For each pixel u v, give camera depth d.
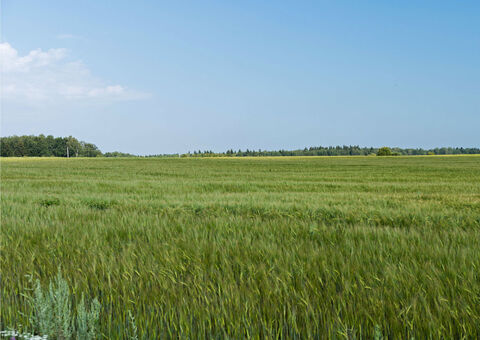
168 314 3.25
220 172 38.22
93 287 3.90
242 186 20.09
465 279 3.76
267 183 22.09
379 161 76.38
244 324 3.00
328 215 9.27
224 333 2.87
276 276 3.85
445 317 3.03
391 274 3.87
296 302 3.40
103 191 17.50
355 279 3.95
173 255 4.82
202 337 2.98
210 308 3.32
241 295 3.51
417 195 14.54
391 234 6.18
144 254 4.89
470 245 5.46
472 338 2.86
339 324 3.03
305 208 10.12
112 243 5.67
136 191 17.41
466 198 13.38
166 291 3.68
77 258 4.82
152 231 6.60
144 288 3.80
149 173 35.88
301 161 77.69
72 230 6.71
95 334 2.96
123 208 10.73
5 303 3.50
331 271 4.13
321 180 27.05
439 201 12.45
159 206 10.98
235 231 6.45
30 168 46.62
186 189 18.27
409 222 8.34
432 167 50.53
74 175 32.38
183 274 4.22
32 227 6.88
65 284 3.12
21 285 3.93
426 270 4.04
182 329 2.96
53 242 5.65
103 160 87.81
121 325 3.11
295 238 5.97
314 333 2.95
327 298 3.45
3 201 11.64
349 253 4.83
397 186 20.09
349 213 9.34
